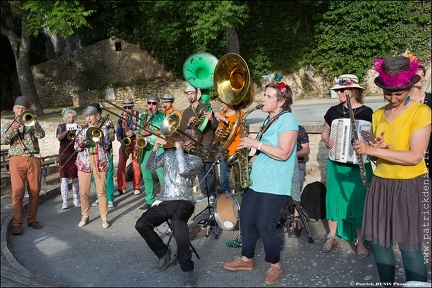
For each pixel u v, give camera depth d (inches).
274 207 146.3
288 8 738.2
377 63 125.8
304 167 200.8
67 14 506.3
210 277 158.4
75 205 275.4
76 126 263.0
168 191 161.6
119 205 273.3
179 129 155.7
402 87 118.0
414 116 121.5
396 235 123.8
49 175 394.0
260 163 149.8
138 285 154.5
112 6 794.8
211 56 244.5
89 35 828.6
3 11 660.1
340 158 163.2
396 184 124.2
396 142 123.4
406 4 673.0
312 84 743.1
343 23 707.4
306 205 194.2
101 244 200.7
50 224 236.5
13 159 215.6
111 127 257.9
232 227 185.3
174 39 682.2
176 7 571.5
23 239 211.8
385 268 132.8
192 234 204.5
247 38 753.0
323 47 720.3
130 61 804.0
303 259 170.9
